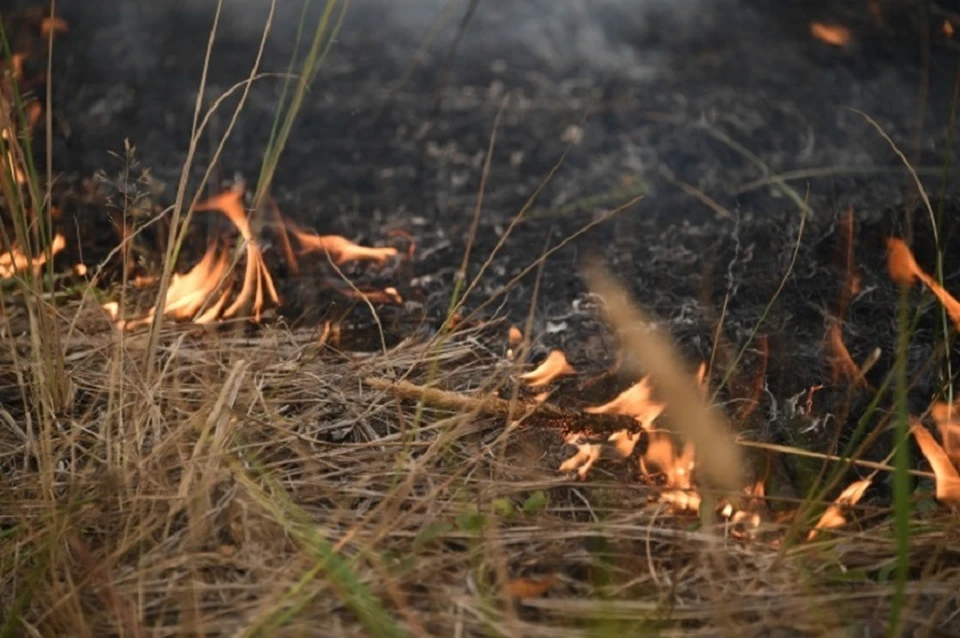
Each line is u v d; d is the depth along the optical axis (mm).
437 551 2543
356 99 6000
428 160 5395
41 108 5738
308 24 6906
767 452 2963
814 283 3893
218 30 6754
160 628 2342
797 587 2451
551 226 4688
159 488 2705
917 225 4254
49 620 2396
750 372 3355
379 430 3047
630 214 4770
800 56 6430
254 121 5742
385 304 3898
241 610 2391
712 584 2412
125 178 3453
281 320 3467
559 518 2707
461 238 4582
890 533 2639
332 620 2359
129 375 3188
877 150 5355
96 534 2645
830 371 3367
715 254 4219
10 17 6711
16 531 2643
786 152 5371
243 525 2578
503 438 2881
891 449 3031
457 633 2305
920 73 6199
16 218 3145
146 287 3768
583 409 3146
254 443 2896
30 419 2965
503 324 3715
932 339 3535
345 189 5078
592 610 2363
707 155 5383
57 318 3197
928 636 2322
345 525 2656
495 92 6137
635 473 2881
